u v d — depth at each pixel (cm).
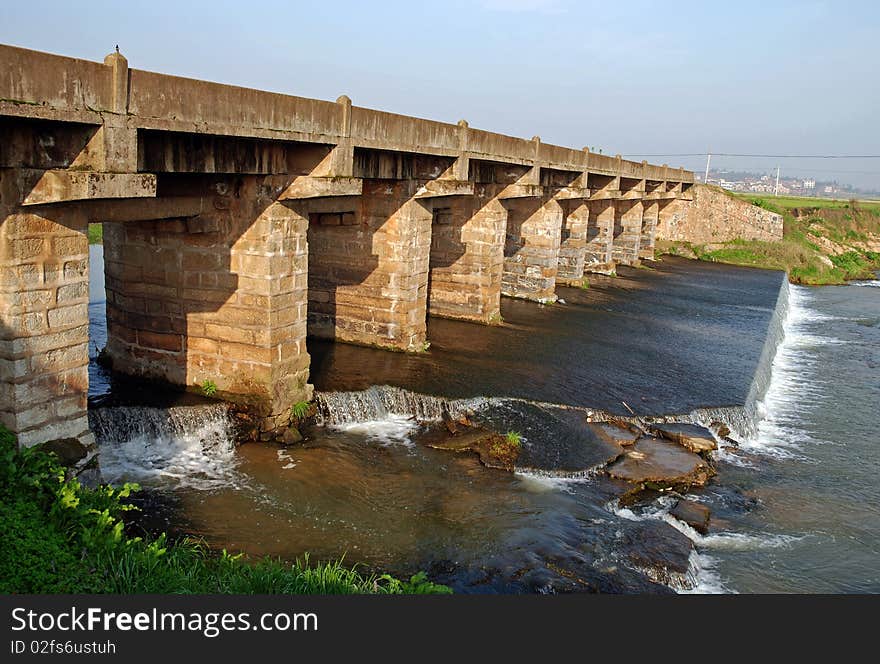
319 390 1962
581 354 2675
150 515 1372
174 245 1759
